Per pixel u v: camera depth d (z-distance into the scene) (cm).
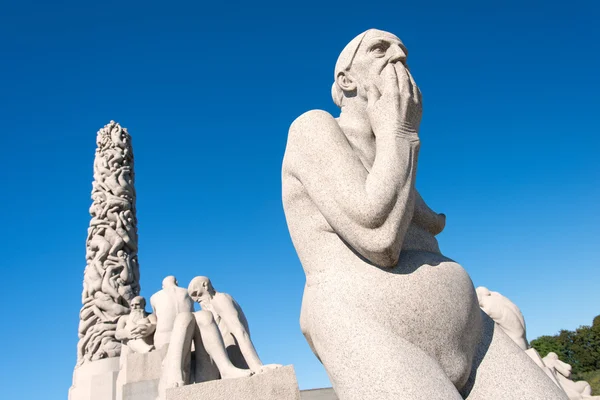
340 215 216
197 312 551
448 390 191
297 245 242
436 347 209
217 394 437
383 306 207
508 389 216
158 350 669
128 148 1406
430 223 253
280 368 459
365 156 243
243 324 591
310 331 231
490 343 236
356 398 193
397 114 230
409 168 222
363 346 198
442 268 224
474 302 229
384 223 209
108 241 1245
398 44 250
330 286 219
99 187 1319
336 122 246
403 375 188
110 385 915
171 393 430
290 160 243
